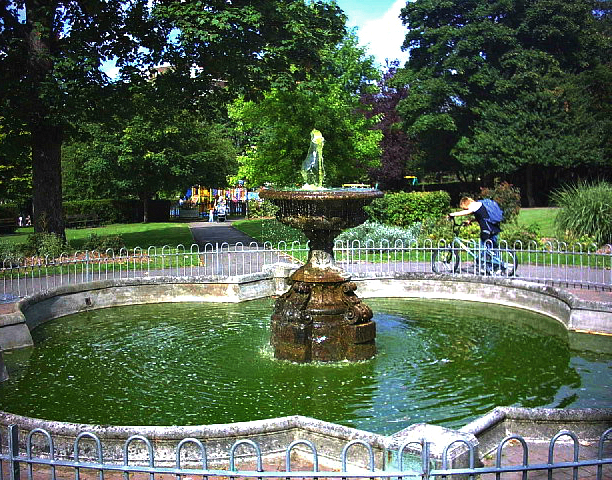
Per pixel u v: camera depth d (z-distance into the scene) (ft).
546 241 64.08
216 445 18.58
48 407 25.45
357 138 89.71
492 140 128.26
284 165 87.20
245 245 80.07
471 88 137.59
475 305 46.16
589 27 145.69
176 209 168.14
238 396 26.25
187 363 31.27
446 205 85.76
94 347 34.99
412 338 35.83
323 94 81.97
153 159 121.90
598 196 64.03
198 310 45.47
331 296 31.73
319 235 32.22
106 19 68.13
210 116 77.97
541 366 30.22
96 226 127.44
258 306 46.80
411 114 137.08
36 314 40.91
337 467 18.12
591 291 42.88
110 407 25.29
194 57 68.85
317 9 73.77
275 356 31.78
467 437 16.62
